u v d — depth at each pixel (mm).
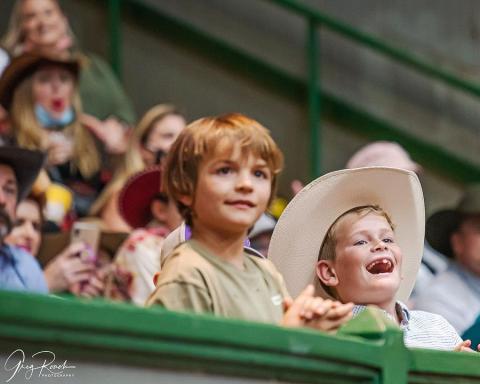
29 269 10172
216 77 15547
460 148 16609
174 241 8156
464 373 7188
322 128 15984
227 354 5918
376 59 16453
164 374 5750
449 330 8570
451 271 12844
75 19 14711
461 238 12938
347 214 7996
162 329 5660
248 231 8250
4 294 5223
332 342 6371
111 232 11664
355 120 16141
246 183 7246
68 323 5383
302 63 15992
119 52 14719
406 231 8195
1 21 13727
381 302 7906
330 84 16156
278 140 15703
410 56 16141
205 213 7281
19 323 5277
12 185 10125
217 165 7266
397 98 16453
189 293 6914
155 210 11539
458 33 17000
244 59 15703
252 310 7129
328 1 16391
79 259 11406
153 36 15258
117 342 5547
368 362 6605
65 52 13391
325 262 8023
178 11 15469
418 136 16453
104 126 12961
